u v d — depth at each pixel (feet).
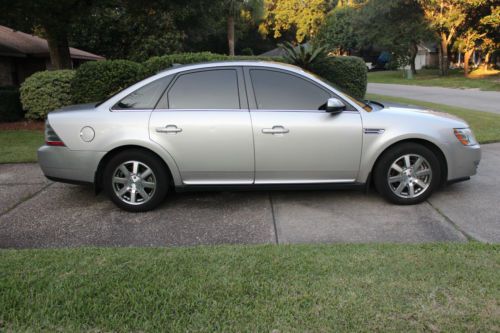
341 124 15.55
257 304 9.14
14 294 9.61
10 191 19.02
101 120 15.57
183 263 11.10
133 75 36.32
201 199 17.46
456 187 18.31
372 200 16.93
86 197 18.06
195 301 9.26
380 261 11.05
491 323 8.42
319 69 42.09
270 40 205.46
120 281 10.16
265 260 11.23
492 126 33.53
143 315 8.79
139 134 15.42
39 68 73.97
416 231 13.80
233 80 15.90
